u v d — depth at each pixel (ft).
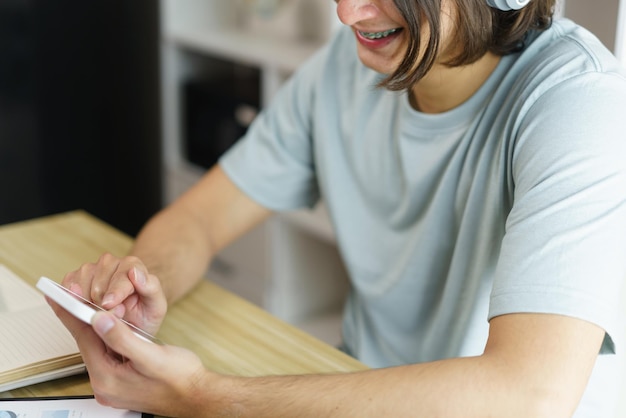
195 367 3.09
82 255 4.42
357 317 4.67
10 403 3.12
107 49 8.79
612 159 3.18
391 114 4.24
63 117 8.77
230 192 4.81
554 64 3.55
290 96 4.79
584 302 2.97
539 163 3.27
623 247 3.10
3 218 8.75
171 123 9.07
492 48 3.71
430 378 2.97
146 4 8.76
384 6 3.40
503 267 3.13
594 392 3.76
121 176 9.24
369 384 3.01
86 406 3.13
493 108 3.79
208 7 8.93
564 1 5.07
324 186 4.62
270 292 8.16
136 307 3.55
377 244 4.44
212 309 3.98
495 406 2.88
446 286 4.04
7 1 8.20
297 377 3.11
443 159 3.99
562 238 3.06
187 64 9.00
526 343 2.96
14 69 8.41
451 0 3.46
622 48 4.91
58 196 8.97
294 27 8.30
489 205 3.74
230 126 8.39
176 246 4.31
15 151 8.64
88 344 3.10
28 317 3.60
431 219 4.07
